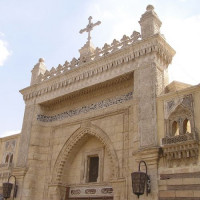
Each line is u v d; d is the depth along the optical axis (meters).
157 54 14.68
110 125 15.69
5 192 17.03
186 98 12.34
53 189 16.58
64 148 17.34
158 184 11.77
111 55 16.20
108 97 16.56
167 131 12.42
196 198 10.65
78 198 16.09
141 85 14.36
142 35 15.45
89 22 20.31
